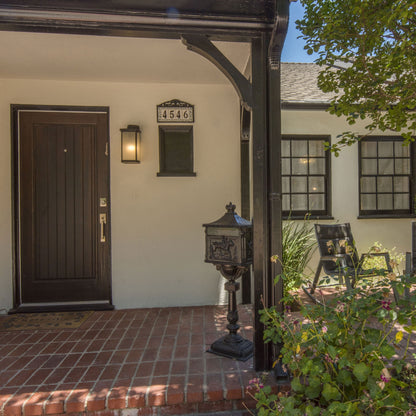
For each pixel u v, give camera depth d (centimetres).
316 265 462
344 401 168
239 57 312
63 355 257
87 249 378
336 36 235
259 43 227
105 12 211
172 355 253
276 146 225
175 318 340
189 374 223
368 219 482
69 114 377
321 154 486
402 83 234
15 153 370
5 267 367
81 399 197
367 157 491
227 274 256
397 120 257
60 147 377
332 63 252
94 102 376
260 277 227
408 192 498
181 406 204
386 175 494
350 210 482
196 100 385
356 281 222
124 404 198
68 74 354
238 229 241
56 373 228
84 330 309
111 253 376
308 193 483
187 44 224
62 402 195
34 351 265
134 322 329
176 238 383
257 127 228
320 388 167
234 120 389
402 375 210
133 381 216
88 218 379
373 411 153
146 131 380
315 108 471
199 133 386
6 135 368
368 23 217
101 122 380
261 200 227
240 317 336
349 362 160
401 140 494
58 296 374
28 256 373
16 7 205
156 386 209
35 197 374
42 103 371
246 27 221
